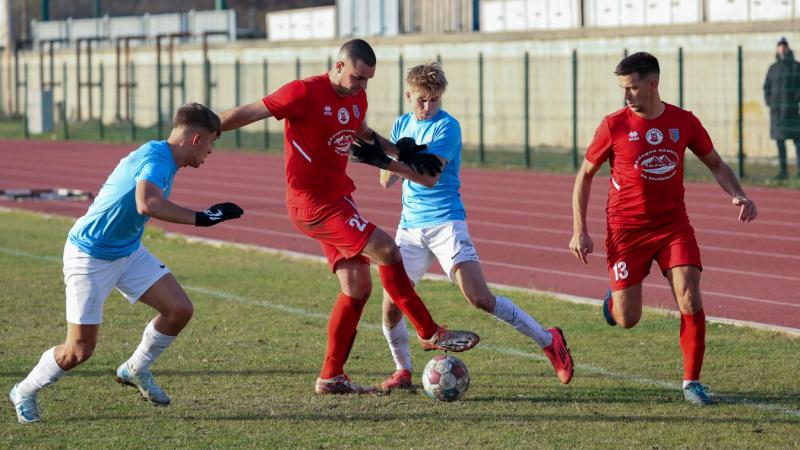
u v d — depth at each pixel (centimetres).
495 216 4266
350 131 1655
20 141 9050
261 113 1606
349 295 1677
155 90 9938
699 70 6281
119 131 9606
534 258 3225
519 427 1491
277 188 5500
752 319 2309
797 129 5150
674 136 1672
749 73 6044
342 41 8325
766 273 2914
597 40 6781
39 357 1925
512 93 7325
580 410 1583
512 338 2109
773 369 1833
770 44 5934
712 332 2148
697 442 1415
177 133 1480
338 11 9056
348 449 1390
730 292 2633
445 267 1784
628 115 1692
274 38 9856
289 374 1814
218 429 1484
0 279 2777
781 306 2450
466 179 5697
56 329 2172
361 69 1603
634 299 1734
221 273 2922
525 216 4259
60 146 8506
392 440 1428
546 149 7125
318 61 8562
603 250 3378
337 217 1658
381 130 8175
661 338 2095
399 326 1733
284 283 2753
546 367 1869
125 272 1531
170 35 8662
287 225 4044
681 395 1669
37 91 9812
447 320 2280
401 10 8494
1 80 11906
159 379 1773
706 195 4866
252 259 3206
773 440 1423
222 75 9294
